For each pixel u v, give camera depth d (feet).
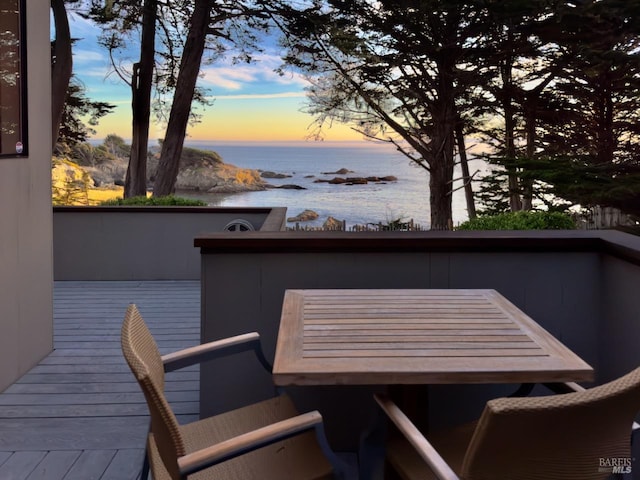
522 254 7.18
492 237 7.12
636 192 33.04
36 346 10.17
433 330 5.03
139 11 33.88
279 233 7.38
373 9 37.06
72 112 40.68
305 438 4.95
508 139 42.83
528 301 7.23
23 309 9.61
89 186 46.34
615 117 40.68
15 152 9.27
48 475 6.31
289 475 4.41
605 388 3.26
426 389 5.20
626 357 6.57
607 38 35.06
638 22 33.30
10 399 8.55
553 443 3.28
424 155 42.80
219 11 35.50
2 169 8.86
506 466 3.32
